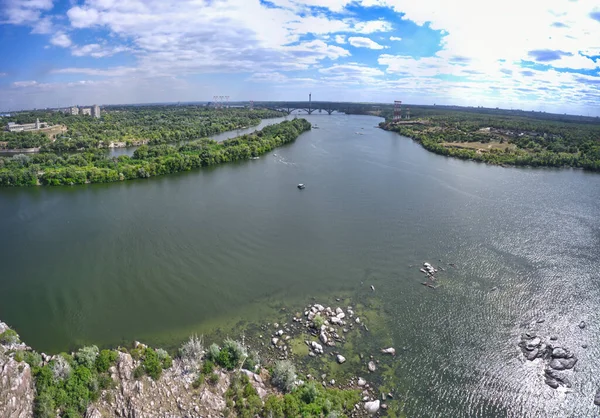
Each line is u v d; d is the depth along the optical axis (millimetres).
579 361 50344
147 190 127875
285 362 47094
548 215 104562
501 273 72562
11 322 58219
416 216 103375
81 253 80500
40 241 86375
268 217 101688
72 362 42344
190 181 140125
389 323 58406
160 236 88938
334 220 100000
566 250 82250
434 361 50688
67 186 134000
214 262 76938
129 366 42656
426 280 70500
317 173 153125
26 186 133125
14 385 37250
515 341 54500
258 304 63219
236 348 46625
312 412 40125
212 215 102750
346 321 58719
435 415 42781
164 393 40625
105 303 63219
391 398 44938
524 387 46594
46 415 36406
